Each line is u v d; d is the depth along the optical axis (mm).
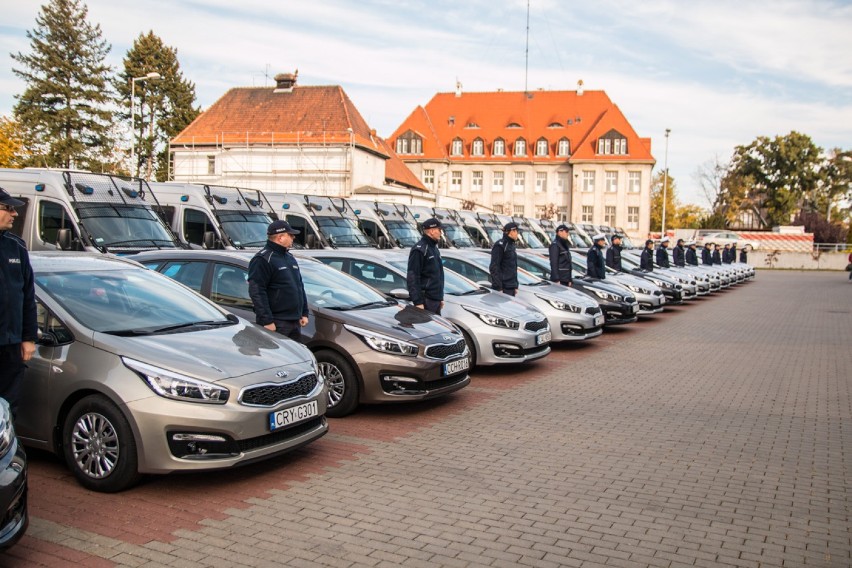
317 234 15945
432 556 4352
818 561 4414
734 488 5684
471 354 9859
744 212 82125
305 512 5008
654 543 4617
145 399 5090
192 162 53812
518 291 12547
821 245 60844
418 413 7922
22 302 5145
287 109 54281
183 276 8148
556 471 6000
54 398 5402
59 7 52531
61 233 10711
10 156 42344
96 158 52656
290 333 7359
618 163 73500
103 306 5871
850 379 10422
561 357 12023
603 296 14891
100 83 53250
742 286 34375
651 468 6137
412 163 77125
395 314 8055
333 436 6926
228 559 4270
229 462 5160
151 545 4438
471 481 5711
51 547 4383
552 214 69438
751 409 8430
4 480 3848
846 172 80812
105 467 5230
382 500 5262
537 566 4258
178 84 67000
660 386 9703
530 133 77500
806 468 6223
